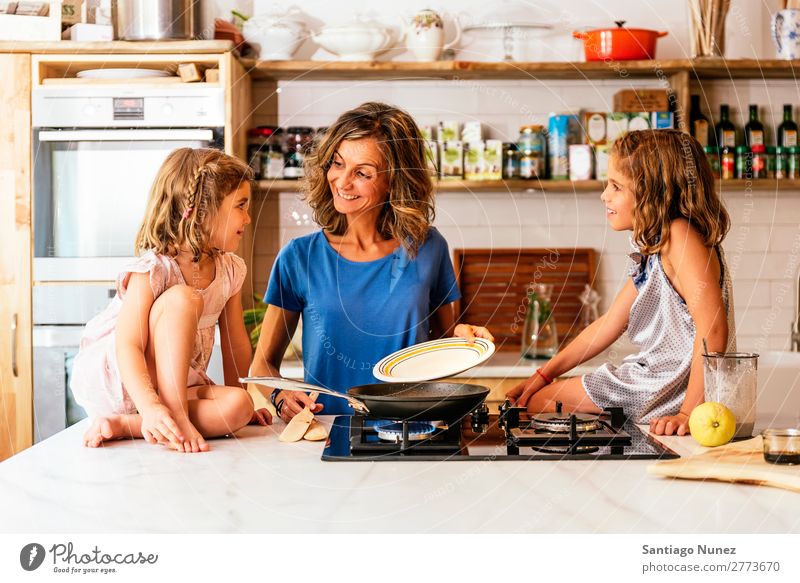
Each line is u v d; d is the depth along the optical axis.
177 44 2.97
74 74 3.17
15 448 3.02
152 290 1.48
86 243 3.01
